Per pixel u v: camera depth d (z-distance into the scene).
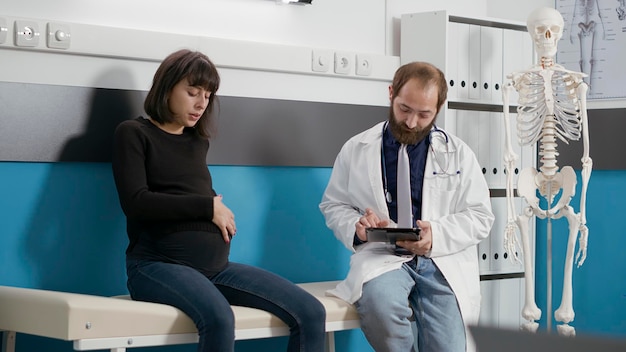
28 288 2.53
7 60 2.50
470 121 3.43
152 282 2.26
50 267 2.59
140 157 2.36
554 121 3.22
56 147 2.57
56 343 2.64
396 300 2.49
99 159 2.65
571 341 0.78
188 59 2.44
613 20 3.54
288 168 3.11
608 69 3.55
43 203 2.57
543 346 0.79
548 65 3.17
